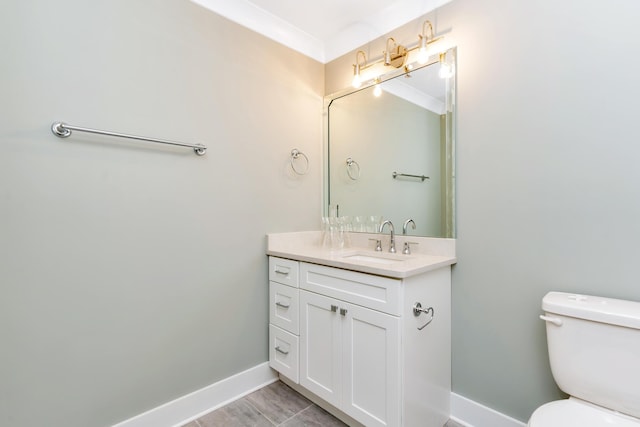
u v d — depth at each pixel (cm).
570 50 123
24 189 115
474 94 150
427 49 167
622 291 113
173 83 153
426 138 169
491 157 145
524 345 136
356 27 203
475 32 150
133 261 141
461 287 155
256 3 179
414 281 131
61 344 123
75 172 126
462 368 155
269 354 192
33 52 116
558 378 114
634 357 98
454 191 157
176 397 155
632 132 110
